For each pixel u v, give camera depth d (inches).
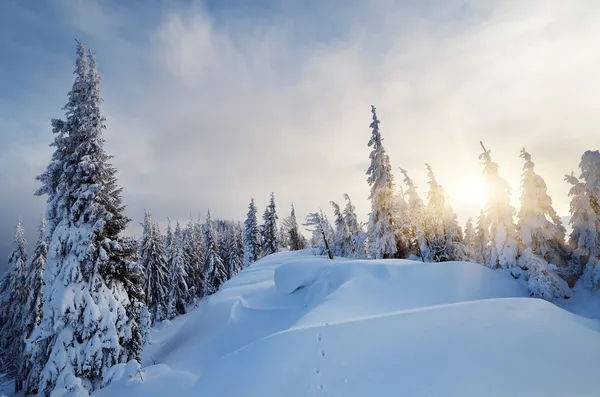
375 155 1053.8
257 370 314.7
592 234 741.9
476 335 317.7
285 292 845.2
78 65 671.1
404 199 1099.3
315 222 1437.0
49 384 547.5
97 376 582.2
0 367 1123.9
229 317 821.2
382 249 1009.5
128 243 689.0
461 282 632.4
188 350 767.1
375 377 279.4
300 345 335.9
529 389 247.9
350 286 593.0
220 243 2669.8
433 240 1095.0
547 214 815.7
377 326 347.3
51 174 657.0
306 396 269.9
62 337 567.8
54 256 604.1
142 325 719.7
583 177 773.3
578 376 259.1
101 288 621.6
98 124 666.8
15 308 1095.0
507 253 771.4
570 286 768.3
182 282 1856.5
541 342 303.9
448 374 271.6
